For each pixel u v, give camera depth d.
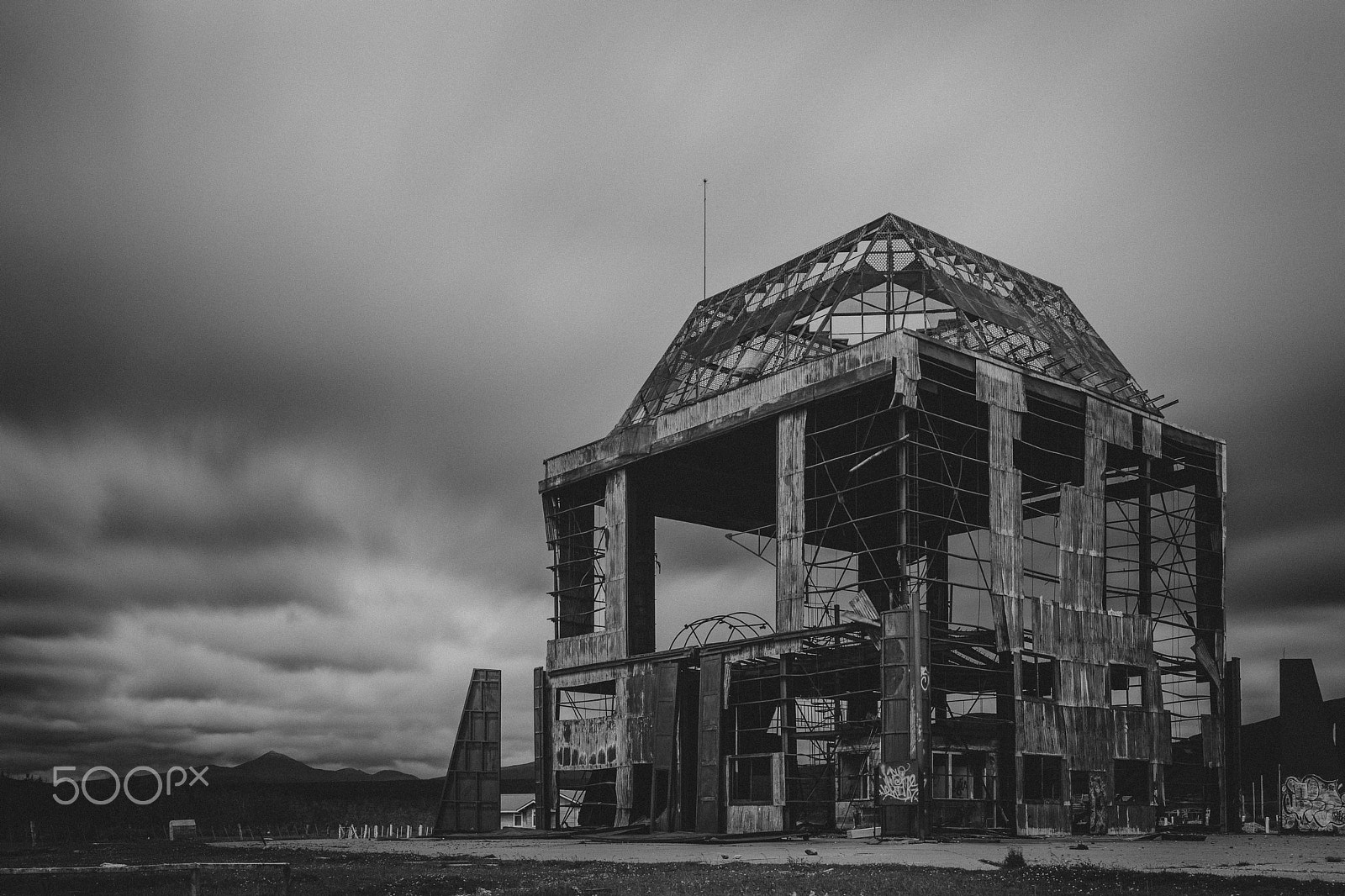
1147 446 73.56
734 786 67.25
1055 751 63.38
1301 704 75.31
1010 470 65.00
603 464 78.50
